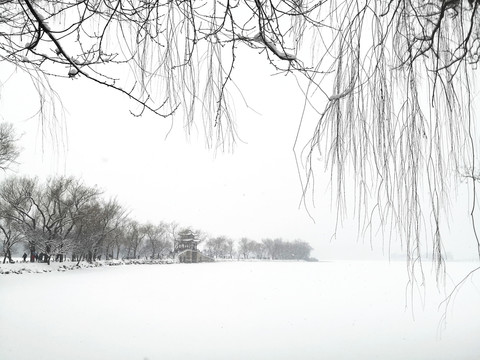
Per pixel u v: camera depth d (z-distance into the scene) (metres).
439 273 1.94
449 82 1.82
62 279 19.56
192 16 1.79
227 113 1.97
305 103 1.83
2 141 17.06
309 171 1.83
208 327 9.06
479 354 6.94
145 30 1.87
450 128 1.91
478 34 1.99
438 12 1.84
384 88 1.96
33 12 1.58
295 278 24.16
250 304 12.52
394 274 29.92
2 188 26.58
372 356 6.95
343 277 25.81
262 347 7.47
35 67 2.11
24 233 26.86
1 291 14.17
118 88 1.87
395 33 2.02
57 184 27.39
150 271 28.98
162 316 10.17
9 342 7.14
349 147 1.96
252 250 88.62
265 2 1.78
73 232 30.72
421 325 9.58
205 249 80.50
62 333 7.99
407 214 2.00
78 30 1.83
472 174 1.77
